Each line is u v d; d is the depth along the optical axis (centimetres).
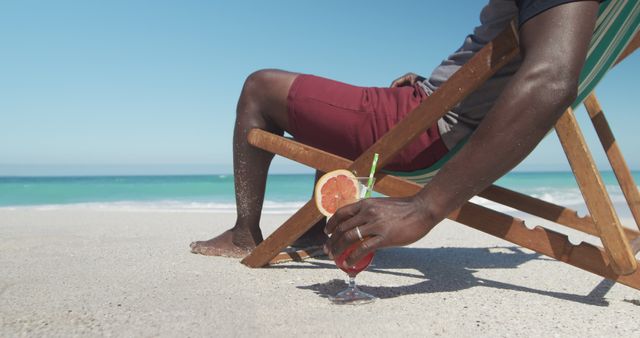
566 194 1631
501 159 158
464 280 252
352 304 200
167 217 666
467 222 216
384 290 227
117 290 219
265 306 196
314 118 247
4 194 1791
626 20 175
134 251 330
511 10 200
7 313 183
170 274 254
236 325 172
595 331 173
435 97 192
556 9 154
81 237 416
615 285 242
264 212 830
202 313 185
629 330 174
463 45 227
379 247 169
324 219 323
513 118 154
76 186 2303
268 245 259
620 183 262
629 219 676
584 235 478
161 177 4922
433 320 182
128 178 4566
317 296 213
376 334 165
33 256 312
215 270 263
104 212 793
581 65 154
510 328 175
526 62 156
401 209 168
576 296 220
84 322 173
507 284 244
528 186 2219
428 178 238
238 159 278
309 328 170
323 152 233
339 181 190
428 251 354
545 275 267
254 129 262
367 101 238
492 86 200
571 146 183
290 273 259
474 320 183
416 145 223
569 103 154
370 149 213
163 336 160
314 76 259
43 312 185
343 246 176
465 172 162
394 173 240
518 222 210
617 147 263
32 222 575
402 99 232
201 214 738
